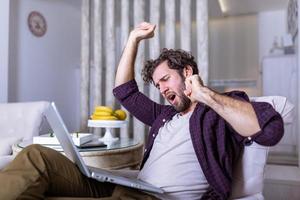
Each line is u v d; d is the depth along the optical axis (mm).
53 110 1036
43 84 3992
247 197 1144
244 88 4738
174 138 1164
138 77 3186
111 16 3379
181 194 1108
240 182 1139
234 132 1089
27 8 3721
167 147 1163
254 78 4801
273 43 4699
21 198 855
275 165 3068
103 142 1896
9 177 876
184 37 3105
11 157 1666
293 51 3930
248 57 4859
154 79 1270
